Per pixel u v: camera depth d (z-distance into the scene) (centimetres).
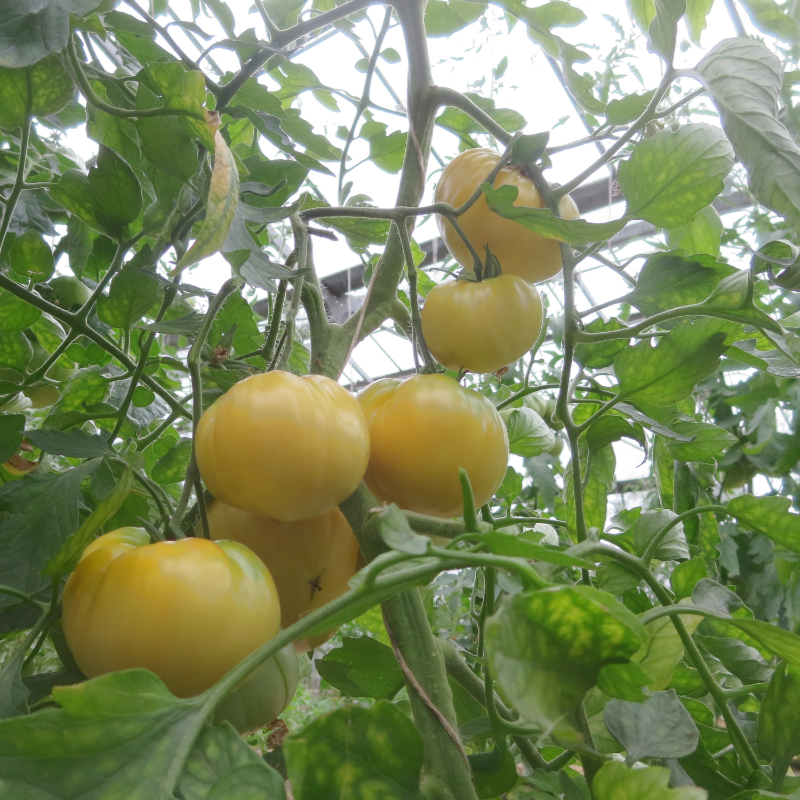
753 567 123
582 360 54
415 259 71
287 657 38
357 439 32
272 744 37
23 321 49
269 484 30
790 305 105
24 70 41
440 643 44
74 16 38
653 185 36
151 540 32
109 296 42
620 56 109
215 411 32
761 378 112
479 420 35
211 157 41
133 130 52
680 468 61
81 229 54
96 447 38
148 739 22
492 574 41
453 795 29
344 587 38
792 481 130
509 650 19
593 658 22
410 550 21
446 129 67
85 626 28
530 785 35
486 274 40
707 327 40
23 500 36
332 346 42
